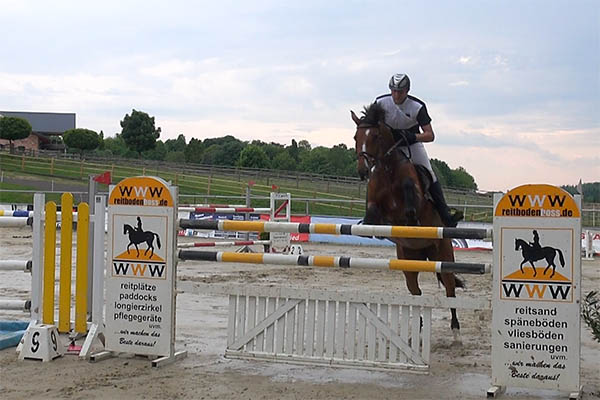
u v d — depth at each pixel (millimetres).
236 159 66812
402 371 5496
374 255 17031
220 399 4871
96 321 6309
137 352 5961
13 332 6898
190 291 5980
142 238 5949
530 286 4973
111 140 78625
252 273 13109
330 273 13375
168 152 75125
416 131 7043
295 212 30344
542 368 4945
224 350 6465
